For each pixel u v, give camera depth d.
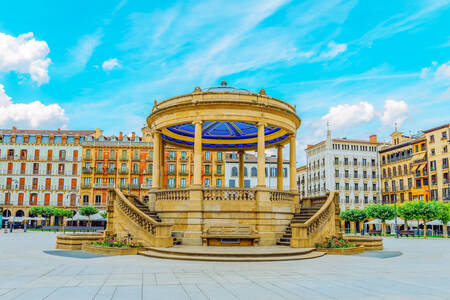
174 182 83.50
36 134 86.12
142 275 12.69
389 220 67.69
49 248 23.20
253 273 13.24
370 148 94.06
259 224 22.73
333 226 24.47
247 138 32.28
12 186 83.56
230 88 26.97
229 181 83.50
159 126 25.92
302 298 9.46
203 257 16.88
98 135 90.88
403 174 84.81
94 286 10.76
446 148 72.25
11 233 52.09
